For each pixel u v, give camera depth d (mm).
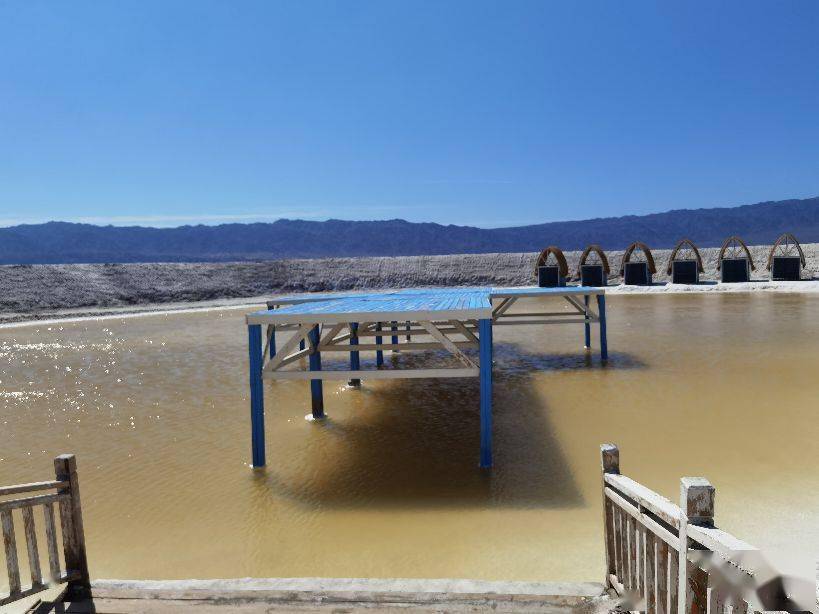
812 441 8352
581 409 10680
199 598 4070
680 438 8727
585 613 3699
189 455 8898
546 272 37781
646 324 21844
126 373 15859
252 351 8289
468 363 8055
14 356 19500
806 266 39156
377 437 9578
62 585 4406
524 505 6707
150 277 42656
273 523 6492
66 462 4227
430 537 5996
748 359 14398
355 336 12406
